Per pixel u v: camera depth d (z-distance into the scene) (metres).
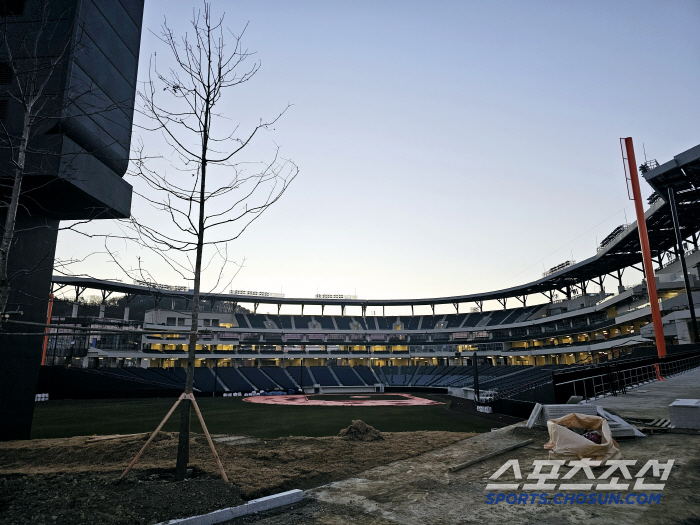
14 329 15.10
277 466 8.91
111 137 16.19
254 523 5.75
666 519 5.43
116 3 16.86
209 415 33.47
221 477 7.75
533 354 65.25
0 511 5.77
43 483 7.06
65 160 13.69
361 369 80.06
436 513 5.98
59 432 23.02
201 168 8.14
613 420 10.83
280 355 77.69
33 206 15.75
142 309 92.19
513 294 82.62
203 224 8.13
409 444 11.03
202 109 8.24
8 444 12.19
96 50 15.45
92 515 5.65
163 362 67.19
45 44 14.23
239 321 83.75
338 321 94.12
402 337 89.62
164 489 6.72
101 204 15.77
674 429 11.09
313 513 6.12
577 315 61.81
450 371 74.56
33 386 15.69
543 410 11.96
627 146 33.44
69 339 55.31
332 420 30.16
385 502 6.54
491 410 35.75
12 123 13.67
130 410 34.47
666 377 27.17
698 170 34.88
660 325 30.39
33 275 15.94
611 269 61.84
